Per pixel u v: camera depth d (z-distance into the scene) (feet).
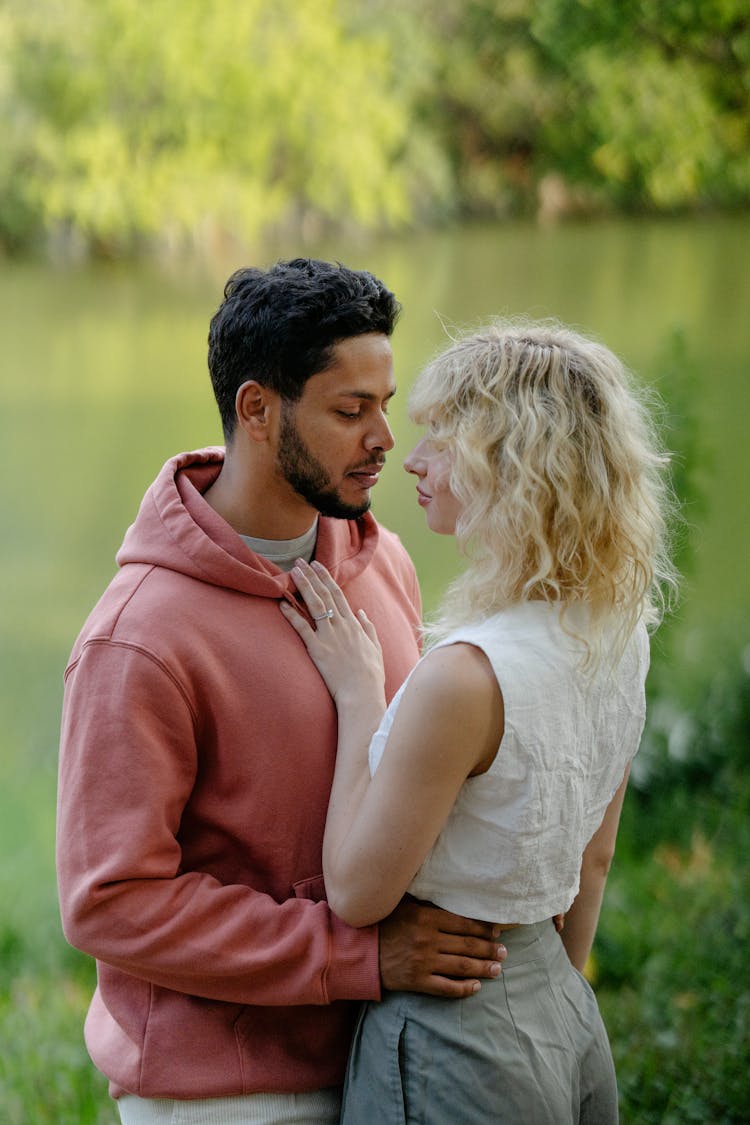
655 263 52.29
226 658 8.36
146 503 8.86
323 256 58.08
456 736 7.36
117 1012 8.67
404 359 47.70
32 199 56.65
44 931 21.11
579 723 7.72
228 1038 8.40
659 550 8.20
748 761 23.17
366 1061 8.10
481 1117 7.77
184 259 58.70
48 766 31.76
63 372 54.90
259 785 8.40
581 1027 8.35
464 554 7.79
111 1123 14.25
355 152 58.39
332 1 58.23
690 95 54.85
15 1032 16.85
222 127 58.08
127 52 56.34
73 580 46.42
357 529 9.74
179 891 8.08
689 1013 15.34
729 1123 13.21
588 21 55.21
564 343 7.83
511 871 7.72
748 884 18.78
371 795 7.64
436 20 58.29
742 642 27.94
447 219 59.26
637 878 19.77
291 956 8.00
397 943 7.97
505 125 58.34
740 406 41.09
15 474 51.88
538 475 7.41
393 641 9.53
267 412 8.43
